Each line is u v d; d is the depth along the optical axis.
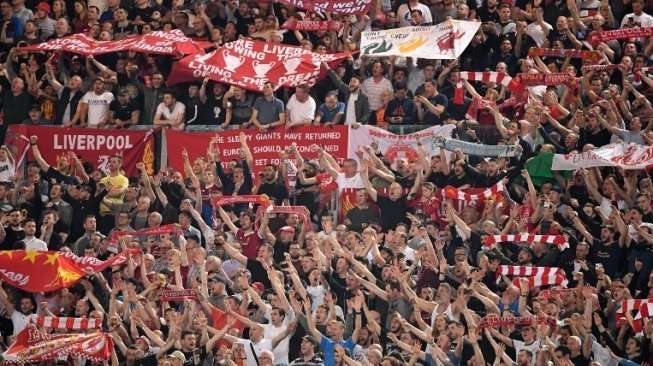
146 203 86.69
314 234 82.25
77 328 79.69
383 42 91.81
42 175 90.88
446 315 76.25
